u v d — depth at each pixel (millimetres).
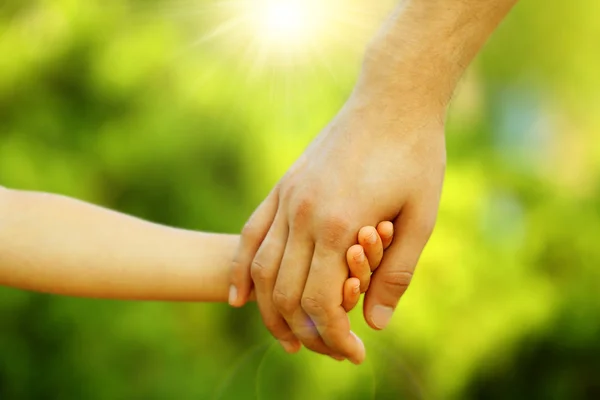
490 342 2701
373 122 1040
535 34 3738
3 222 1121
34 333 2262
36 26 2289
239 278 1108
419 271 2596
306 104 2447
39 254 1118
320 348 1104
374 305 1083
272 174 2408
